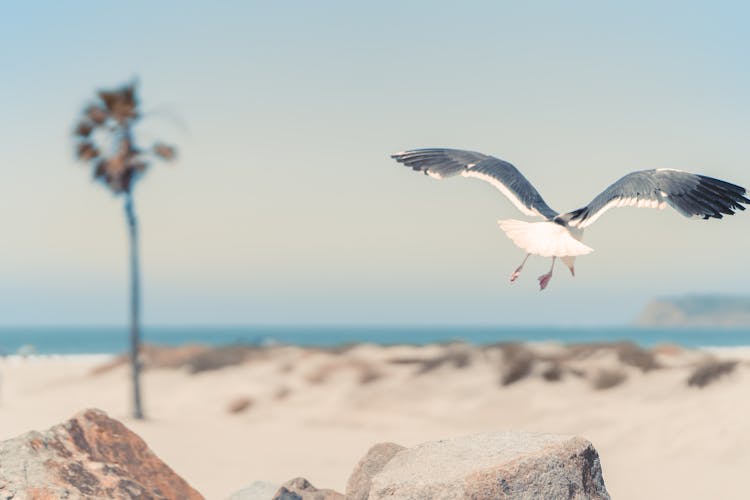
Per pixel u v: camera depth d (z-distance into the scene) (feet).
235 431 89.10
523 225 18.47
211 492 56.59
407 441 80.07
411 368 122.42
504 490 23.65
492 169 21.49
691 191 17.92
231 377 134.92
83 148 102.37
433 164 21.88
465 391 101.04
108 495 27.35
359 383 113.70
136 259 106.11
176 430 90.12
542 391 94.48
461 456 25.35
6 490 26.13
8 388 135.13
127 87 102.47
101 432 30.42
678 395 80.94
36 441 28.35
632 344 112.98
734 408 57.72
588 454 25.67
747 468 49.16
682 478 49.42
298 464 67.51
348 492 29.30
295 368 139.33
